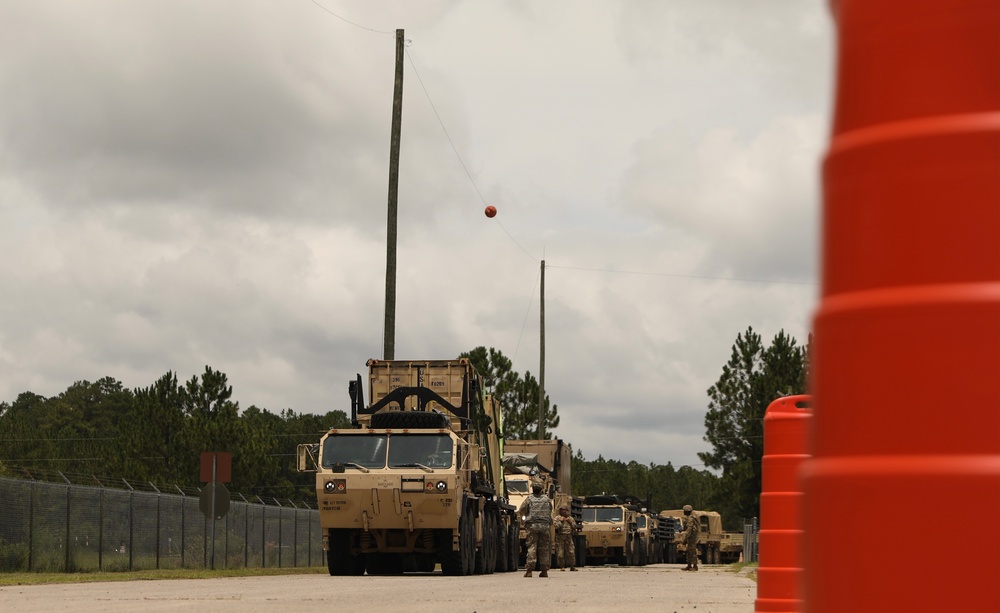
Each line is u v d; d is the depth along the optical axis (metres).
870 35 1.46
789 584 8.69
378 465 22.58
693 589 17.28
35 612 10.66
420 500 22.34
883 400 1.40
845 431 1.43
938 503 1.34
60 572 23.95
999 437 1.35
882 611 1.36
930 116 1.42
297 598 13.23
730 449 67.06
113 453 68.06
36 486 23.62
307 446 22.91
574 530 32.66
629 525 47.88
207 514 22.95
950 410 1.37
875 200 1.44
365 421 25.02
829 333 1.47
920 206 1.41
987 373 1.36
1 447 74.44
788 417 8.78
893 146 1.43
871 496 1.38
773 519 8.77
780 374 66.94
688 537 34.88
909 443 1.38
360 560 24.62
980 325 1.36
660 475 134.75
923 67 1.43
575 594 15.02
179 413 67.75
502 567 28.64
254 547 32.62
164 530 28.34
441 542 23.03
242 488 64.88
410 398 25.73
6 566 22.38
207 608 11.25
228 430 64.94
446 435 22.88
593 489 113.75
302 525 36.56
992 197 1.38
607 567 43.44
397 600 12.91
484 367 61.22
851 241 1.46
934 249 1.40
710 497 67.69
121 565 26.30
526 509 23.86
